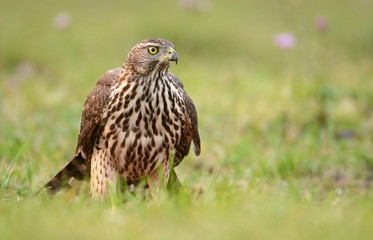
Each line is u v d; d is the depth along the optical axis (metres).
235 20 30.80
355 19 30.56
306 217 7.12
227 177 10.76
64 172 9.51
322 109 14.74
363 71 20.08
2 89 16.98
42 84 18.19
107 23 29.39
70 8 34.25
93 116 9.12
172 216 7.18
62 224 6.65
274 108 15.43
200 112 15.27
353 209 8.09
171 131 9.16
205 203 8.06
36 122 13.98
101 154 9.23
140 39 26.61
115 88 9.03
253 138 13.84
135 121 8.96
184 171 11.64
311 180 11.45
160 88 9.01
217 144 13.09
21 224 6.58
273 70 21.89
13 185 9.65
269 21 31.06
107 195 9.06
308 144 13.02
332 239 6.22
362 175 11.76
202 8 22.20
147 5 33.94
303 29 16.41
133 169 9.28
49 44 25.91
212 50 25.73
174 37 26.84
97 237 6.22
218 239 6.16
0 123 13.54
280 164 11.70
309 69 16.64
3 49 25.34
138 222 6.88
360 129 14.08
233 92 17.73
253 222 6.74
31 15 32.78
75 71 20.36
